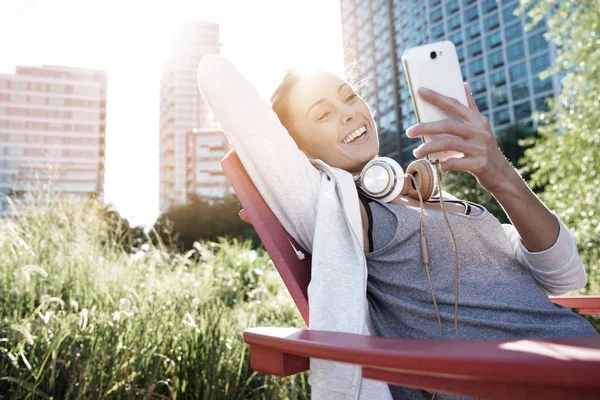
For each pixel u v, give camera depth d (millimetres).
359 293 807
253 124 936
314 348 549
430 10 54062
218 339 1767
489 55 48906
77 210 3703
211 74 944
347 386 717
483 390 414
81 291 2512
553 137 5828
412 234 858
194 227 36531
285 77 1165
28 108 80938
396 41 58281
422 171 931
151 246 4125
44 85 82125
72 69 83500
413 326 822
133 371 1497
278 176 949
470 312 798
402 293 861
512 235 1013
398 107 56156
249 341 674
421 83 817
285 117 1162
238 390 1684
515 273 878
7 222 3000
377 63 60906
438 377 448
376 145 1147
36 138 80250
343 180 914
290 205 965
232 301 3602
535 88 44750
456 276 782
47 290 2359
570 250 868
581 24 5820
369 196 943
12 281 2283
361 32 64438
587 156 5305
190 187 77812
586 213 4996
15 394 1325
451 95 812
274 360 656
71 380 1372
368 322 863
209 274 3953
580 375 341
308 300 845
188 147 82688
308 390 1722
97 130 82375
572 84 5777
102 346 1528
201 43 88250
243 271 4656
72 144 81125
